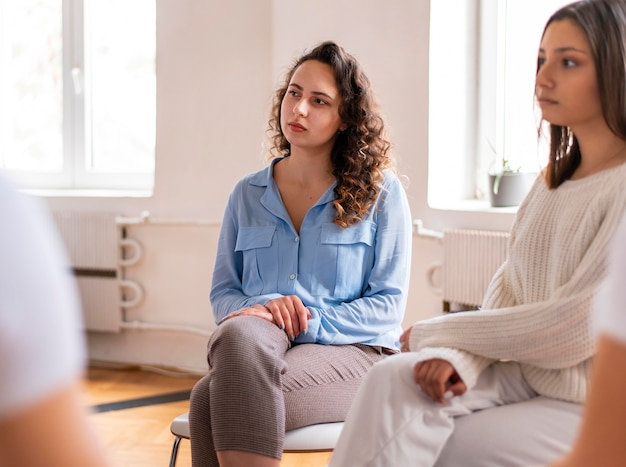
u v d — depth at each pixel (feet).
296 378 6.15
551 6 10.32
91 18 13.39
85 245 12.72
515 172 10.18
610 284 2.12
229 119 12.01
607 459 2.24
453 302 10.14
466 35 10.88
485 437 4.39
